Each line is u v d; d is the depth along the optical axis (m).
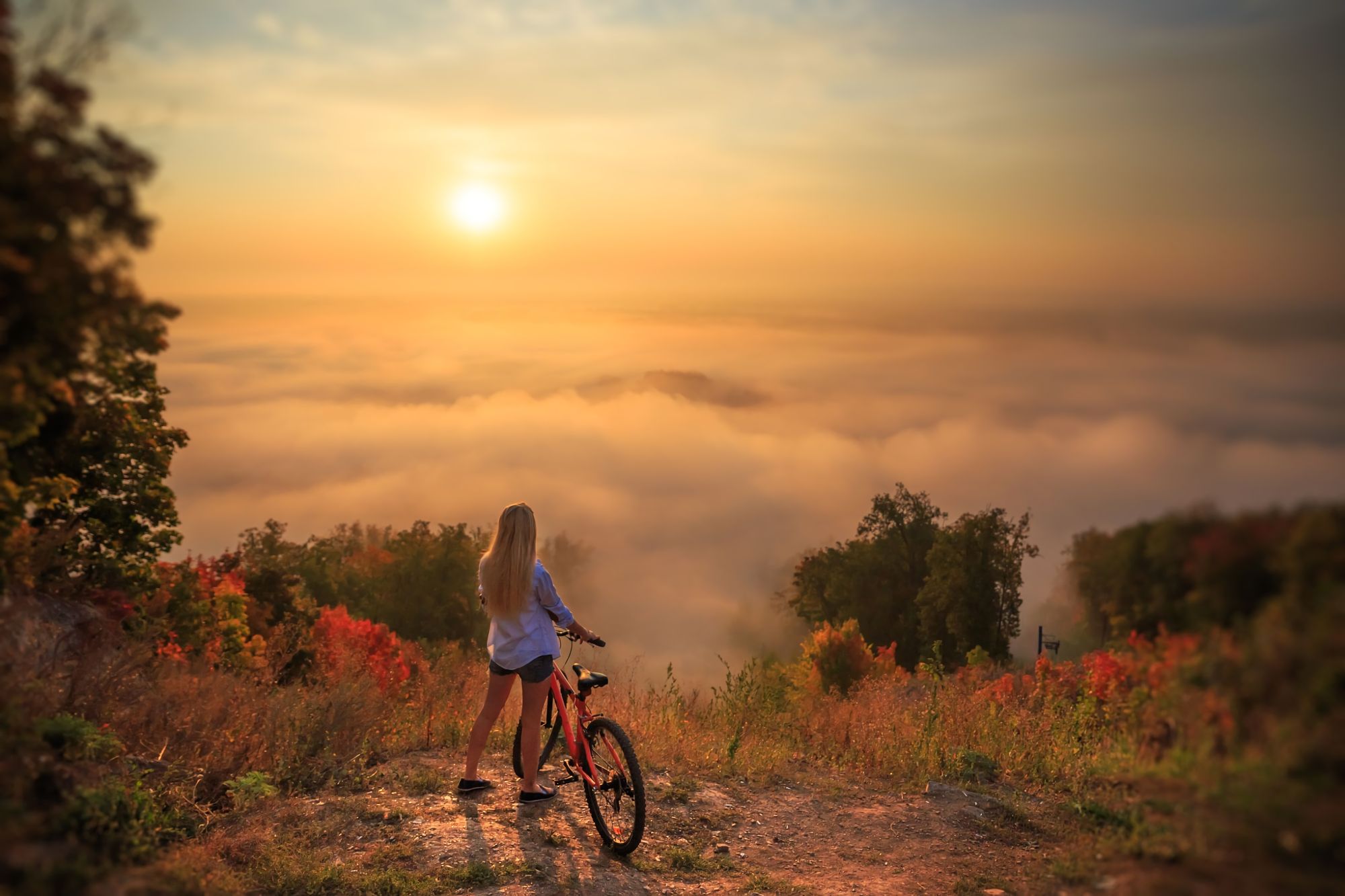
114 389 3.62
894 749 7.38
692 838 5.44
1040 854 5.18
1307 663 2.56
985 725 7.62
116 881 3.24
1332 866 2.47
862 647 45.47
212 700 6.25
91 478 9.77
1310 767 2.51
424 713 7.68
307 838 4.99
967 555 50.62
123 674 5.74
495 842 5.05
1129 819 3.88
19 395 2.71
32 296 2.42
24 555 4.64
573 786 6.04
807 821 5.84
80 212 2.40
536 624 5.50
